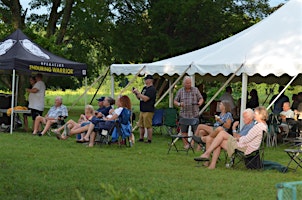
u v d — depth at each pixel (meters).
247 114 9.70
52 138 13.66
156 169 9.21
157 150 12.00
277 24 14.36
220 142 9.52
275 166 9.56
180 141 14.41
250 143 9.31
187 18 24.38
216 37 24.55
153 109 13.75
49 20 28.34
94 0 25.59
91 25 25.94
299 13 14.62
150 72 14.95
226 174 8.89
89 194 6.92
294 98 15.79
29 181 7.70
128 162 9.91
